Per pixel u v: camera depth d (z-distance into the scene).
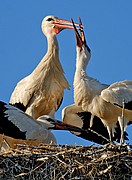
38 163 16.59
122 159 16.50
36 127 18.36
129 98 18.86
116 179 16.41
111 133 19.22
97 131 19.77
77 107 19.59
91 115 19.53
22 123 18.30
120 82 19.12
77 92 19.09
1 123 18.19
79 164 16.48
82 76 19.12
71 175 16.39
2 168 16.52
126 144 16.66
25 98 19.97
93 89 19.03
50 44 20.31
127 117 19.02
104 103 18.94
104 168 16.47
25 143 18.05
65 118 19.70
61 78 20.16
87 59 19.34
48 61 20.09
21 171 16.50
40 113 20.05
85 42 19.50
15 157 16.59
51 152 16.75
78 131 18.98
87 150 16.75
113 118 19.08
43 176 16.42
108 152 16.59
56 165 16.50
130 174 16.44
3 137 18.06
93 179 16.38
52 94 20.02
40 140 18.33
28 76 20.17
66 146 16.95
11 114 18.33
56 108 20.16
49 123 18.91
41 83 19.94
